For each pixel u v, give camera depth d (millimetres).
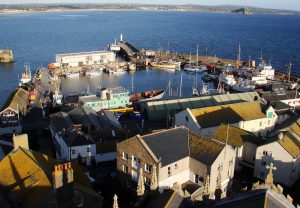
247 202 40562
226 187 78438
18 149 66438
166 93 196500
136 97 173750
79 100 150875
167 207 45312
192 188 73062
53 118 116625
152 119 139500
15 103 136750
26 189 56562
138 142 73875
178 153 74875
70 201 50062
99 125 116125
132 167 76688
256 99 147000
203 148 75562
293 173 82750
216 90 187500
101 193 77562
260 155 86000
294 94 161500
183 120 110875
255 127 116688
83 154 93812
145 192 52594
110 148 96375
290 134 89250
